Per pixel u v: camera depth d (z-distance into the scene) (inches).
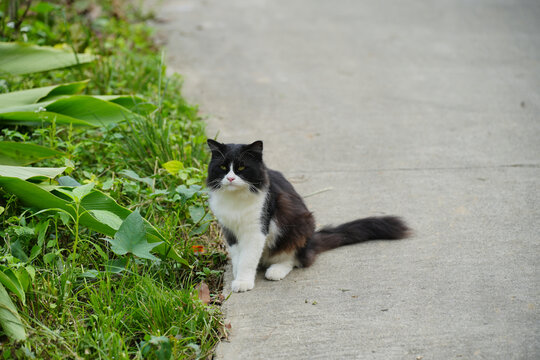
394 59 305.6
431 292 134.6
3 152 163.3
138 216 132.1
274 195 146.3
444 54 310.3
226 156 138.2
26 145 162.1
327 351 117.5
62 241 149.6
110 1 355.3
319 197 184.2
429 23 362.0
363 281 140.9
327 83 276.8
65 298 128.6
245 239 142.5
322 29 354.0
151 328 123.9
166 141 186.7
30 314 126.6
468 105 249.3
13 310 117.3
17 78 227.1
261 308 133.0
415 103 253.3
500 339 118.0
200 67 292.4
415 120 237.0
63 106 183.8
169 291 133.4
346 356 115.7
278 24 362.9
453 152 209.3
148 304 127.8
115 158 183.5
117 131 197.9
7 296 119.1
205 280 147.2
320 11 391.5
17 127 188.7
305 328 124.8
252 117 241.3
